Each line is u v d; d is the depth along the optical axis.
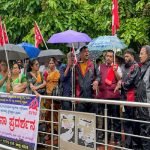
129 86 7.01
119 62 8.41
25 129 7.61
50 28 11.91
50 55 9.95
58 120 7.30
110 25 11.78
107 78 7.57
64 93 8.07
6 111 8.12
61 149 7.23
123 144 6.95
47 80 8.60
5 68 8.73
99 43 8.55
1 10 12.96
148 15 11.40
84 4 12.91
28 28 12.55
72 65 7.93
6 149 8.06
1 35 9.66
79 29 12.23
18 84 8.34
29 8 12.40
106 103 6.34
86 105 7.42
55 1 12.14
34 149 7.35
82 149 6.77
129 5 11.84
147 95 6.57
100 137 6.66
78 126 6.86
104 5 11.92
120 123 7.14
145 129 6.42
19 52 9.27
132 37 11.11
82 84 7.67
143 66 6.76
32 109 7.45
